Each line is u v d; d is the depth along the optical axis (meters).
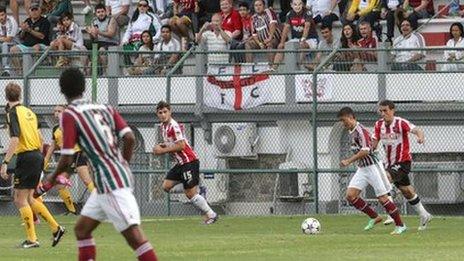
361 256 47.66
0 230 67.62
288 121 81.56
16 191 54.56
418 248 51.62
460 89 78.44
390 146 62.84
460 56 78.75
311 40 86.88
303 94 80.56
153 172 80.50
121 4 95.00
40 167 54.56
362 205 62.97
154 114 83.06
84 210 35.59
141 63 83.25
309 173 80.31
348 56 79.81
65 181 70.94
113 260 47.47
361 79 79.50
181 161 68.56
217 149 82.75
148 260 34.88
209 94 82.25
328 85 79.81
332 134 80.44
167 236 61.00
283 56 81.31
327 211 79.94
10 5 99.50
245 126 82.12
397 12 85.38
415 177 78.44
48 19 94.56
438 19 87.56
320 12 89.50
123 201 34.88
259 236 60.31
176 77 82.44
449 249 50.97
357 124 60.91
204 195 82.06
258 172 79.12
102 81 83.62
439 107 78.69
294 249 51.81
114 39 94.31
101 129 35.09
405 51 78.94
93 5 99.38
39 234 63.81
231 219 74.56
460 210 78.62
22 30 93.75
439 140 79.25
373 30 86.75
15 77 84.31
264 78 81.44
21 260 47.88
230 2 88.81
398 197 77.69
